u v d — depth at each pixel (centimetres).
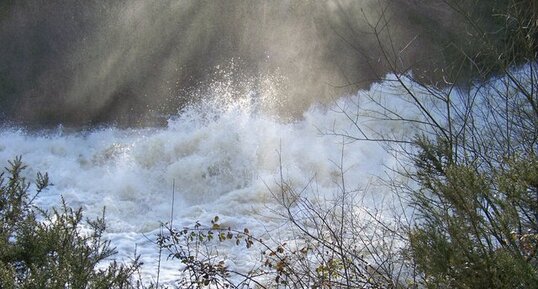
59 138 1519
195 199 1208
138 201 1188
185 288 706
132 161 1277
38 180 563
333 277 616
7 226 495
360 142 1168
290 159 1213
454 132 606
